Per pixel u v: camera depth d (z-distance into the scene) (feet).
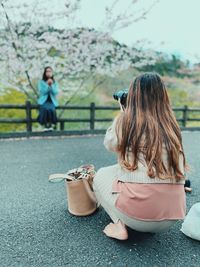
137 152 6.13
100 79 36.11
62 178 8.35
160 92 6.28
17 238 7.32
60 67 32.22
